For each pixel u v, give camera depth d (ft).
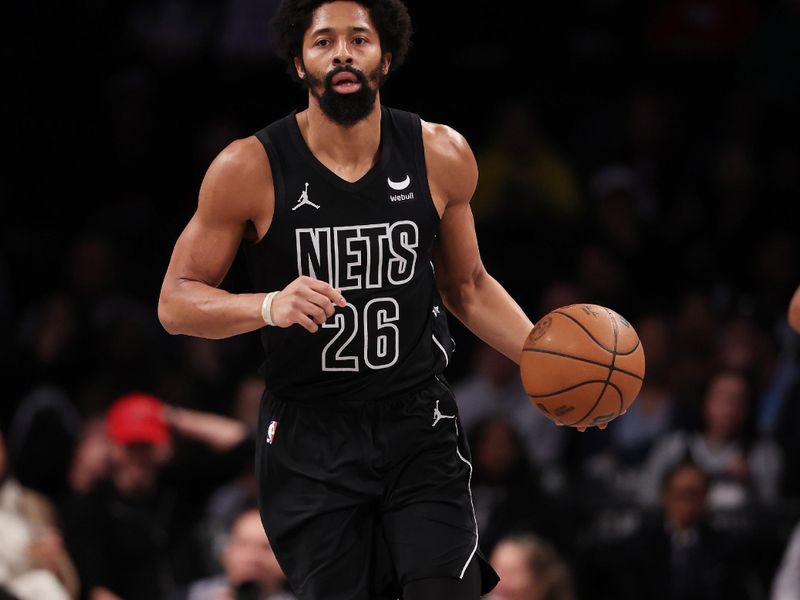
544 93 97.30
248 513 57.26
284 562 34.37
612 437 75.51
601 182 90.99
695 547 63.57
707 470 68.85
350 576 33.78
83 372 81.51
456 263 35.40
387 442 33.58
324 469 33.58
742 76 97.19
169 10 96.53
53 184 93.66
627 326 34.24
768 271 87.86
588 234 89.56
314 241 32.78
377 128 33.19
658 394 75.31
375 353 33.32
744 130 94.53
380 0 32.89
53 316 82.38
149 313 85.61
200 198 33.14
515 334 35.99
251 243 33.65
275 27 33.53
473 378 79.46
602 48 98.27
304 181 32.78
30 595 54.90
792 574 58.13
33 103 95.61
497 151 91.25
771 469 70.54
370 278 33.01
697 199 92.38
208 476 68.08
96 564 60.29
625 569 64.03
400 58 33.83
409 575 33.22
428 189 33.37
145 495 63.46
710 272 88.69
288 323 30.50
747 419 71.10
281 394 34.09
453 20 97.55
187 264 33.04
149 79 94.73
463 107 95.81
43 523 58.59
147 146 93.45
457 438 34.78
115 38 97.04
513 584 56.08
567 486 69.41
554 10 98.53
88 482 67.31
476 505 66.33
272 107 94.48
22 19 96.27
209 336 32.53
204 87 94.99
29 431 76.18
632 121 94.89
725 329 83.46
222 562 62.69
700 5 97.45
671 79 97.86
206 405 78.79
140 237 89.25
